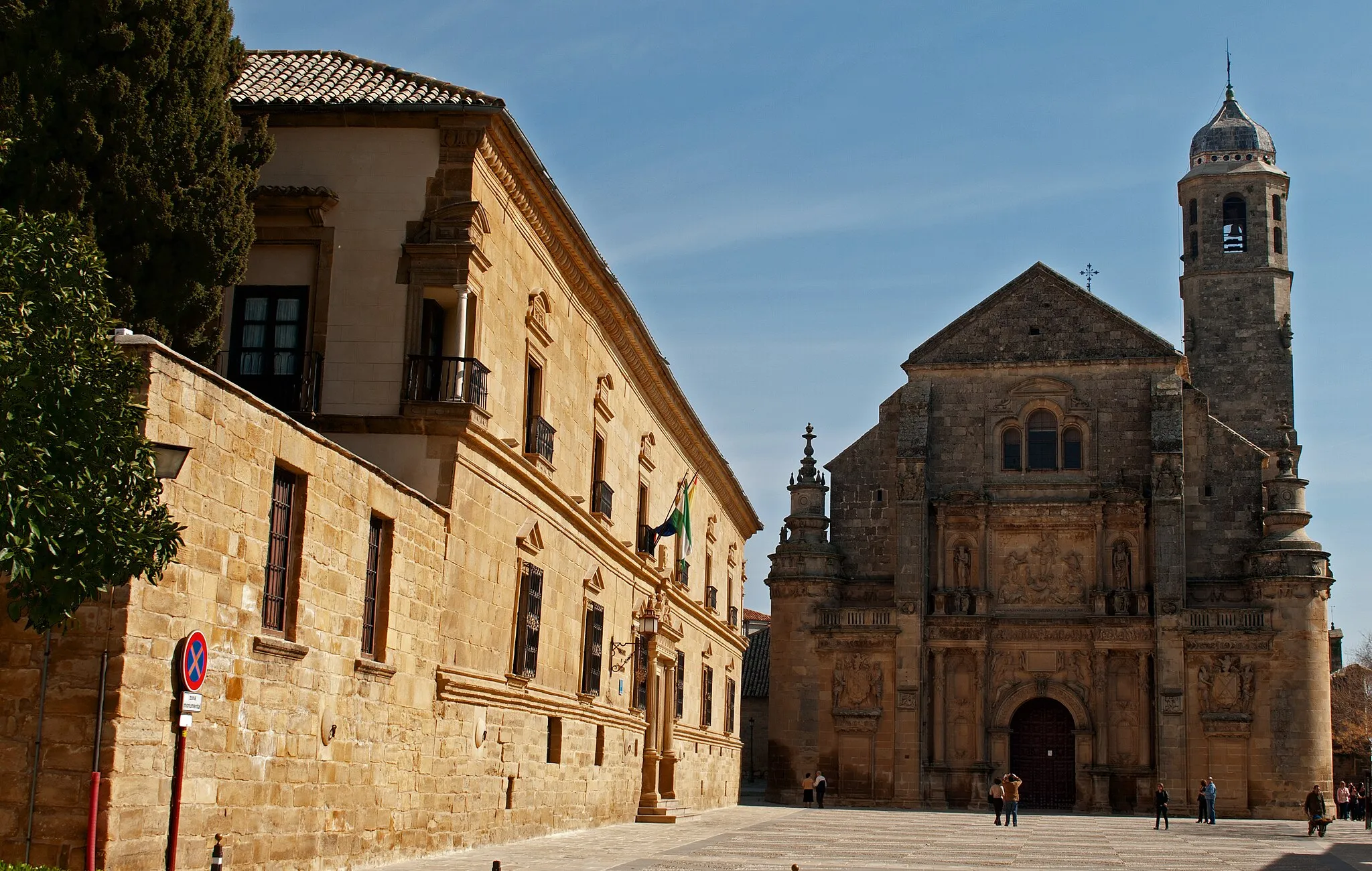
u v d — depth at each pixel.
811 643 71.25
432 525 27.25
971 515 71.31
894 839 42.69
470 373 28.66
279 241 29.08
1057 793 69.00
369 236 28.95
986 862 34.09
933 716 69.75
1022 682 69.44
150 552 16.27
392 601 25.44
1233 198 91.44
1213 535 69.62
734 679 69.12
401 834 25.80
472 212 28.84
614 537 41.25
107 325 16.84
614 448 42.25
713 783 60.72
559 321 35.72
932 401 73.19
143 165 25.28
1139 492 69.75
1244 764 65.56
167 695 18.11
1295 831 56.19
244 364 28.94
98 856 16.89
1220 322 89.44
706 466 60.06
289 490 21.95
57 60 24.53
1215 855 40.16
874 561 73.62
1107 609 69.19
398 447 28.03
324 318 28.64
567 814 36.62
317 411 28.28
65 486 15.58
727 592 67.50
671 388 49.00
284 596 21.72
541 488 33.47
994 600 70.75
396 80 31.77
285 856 21.31
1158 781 66.44
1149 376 71.12
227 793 19.62
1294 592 66.31
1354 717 112.19
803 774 70.25
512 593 31.89
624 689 43.75
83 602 17.36
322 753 22.58
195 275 26.30
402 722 25.84
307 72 32.41
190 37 26.14
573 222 34.53
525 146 30.67
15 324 15.49
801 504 74.38
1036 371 72.31
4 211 16.16
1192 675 66.94
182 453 17.56
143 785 17.62
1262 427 87.62
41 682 17.30
